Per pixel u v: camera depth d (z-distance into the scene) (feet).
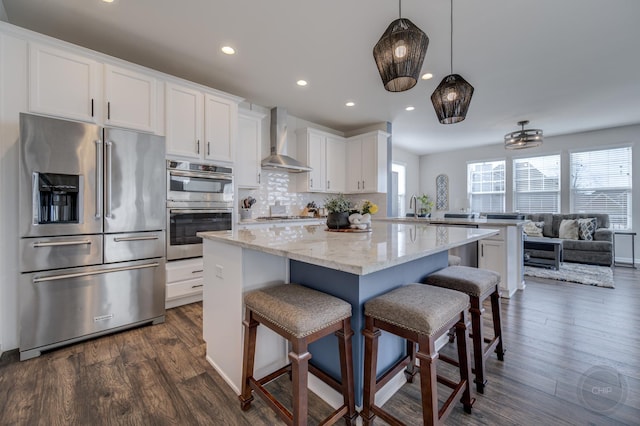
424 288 4.73
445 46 8.56
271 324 4.12
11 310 6.68
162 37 8.14
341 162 16.70
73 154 6.82
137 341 7.13
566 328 7.92
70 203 6.97
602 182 18.15
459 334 4.68
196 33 7.97
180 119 9.50
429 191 26.35
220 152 10.48
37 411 4.68
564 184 19.48
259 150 12.53
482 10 6.99
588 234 16.74
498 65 9.73
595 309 9.37
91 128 7.09
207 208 10.04
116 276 7.50
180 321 8.36
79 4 6.79
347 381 4.17
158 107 9.04
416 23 7.49
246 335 4.69
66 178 6.81
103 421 4.50
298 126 15.61
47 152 6.50
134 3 6.76
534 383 5.49
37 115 6.58
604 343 7.06
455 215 19.03
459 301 4.33
